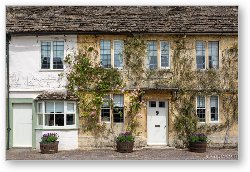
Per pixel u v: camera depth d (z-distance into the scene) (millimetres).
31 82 20125
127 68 20234
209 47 20609
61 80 20156
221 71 20453
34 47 20219
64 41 20250
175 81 20234
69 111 19781
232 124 20406
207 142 20234
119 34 20203
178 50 20344
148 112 20500
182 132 20219
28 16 20641
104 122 20109
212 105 20562
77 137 19922
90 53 20234
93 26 20156
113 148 19984
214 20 20656
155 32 20016
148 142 20500
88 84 20125
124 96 20188
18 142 20141
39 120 19766
